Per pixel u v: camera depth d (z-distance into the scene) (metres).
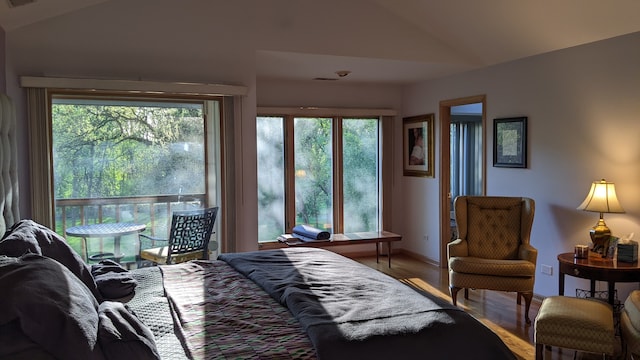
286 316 2.24
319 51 4.80
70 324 1.62
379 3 4.96
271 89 6.32
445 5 4.55
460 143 9.04
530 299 4.21
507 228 4.76
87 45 4.14
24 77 3.90
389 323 2.07
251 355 1.82
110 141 4.34
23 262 1.82
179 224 4.36
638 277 3.67
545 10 4.04
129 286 2.63
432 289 5.25
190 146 4.59
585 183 4.38
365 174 6.94
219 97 4.61
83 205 4.28
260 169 6.38
